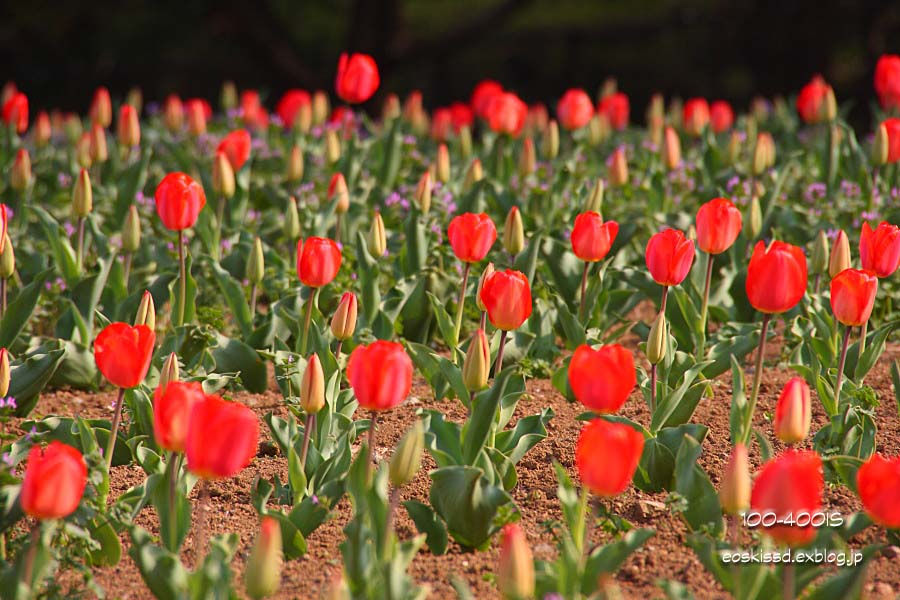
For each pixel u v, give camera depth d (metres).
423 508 5.63
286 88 29.84
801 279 5.41
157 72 30.84
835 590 4.59
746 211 9.20
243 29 28.12
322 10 32.78
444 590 5.21
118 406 5.58
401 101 31.61
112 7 29.61
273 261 9.27
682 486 5.59
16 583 4.65
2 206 6.77
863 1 27.61
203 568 4.52
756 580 4.63
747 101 30.20
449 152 13.20
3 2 29.25
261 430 7.11
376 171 11.68
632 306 8.90
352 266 9.22
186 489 6.13
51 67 30.02
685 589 4.66
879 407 7.23
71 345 7.87
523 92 31.83
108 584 5.30
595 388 4.69
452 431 5.82
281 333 8.17
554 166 11.48
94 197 10.79
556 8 32.91
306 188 10.80
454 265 9.08
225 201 10.29
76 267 8.38
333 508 5.98
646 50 31.25
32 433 6.08
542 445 6.80
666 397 6.35
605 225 6.98
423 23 33.34
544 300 8.45
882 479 4.26
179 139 12.94
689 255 6.16
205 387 6.95
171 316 7.86
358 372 4.81
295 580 5.31
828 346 7.23
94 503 5.46
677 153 10.48
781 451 6.63
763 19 28.98
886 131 9.67
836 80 29.25
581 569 4.88
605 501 6.07
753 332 7.54
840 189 10.59
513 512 5.42
